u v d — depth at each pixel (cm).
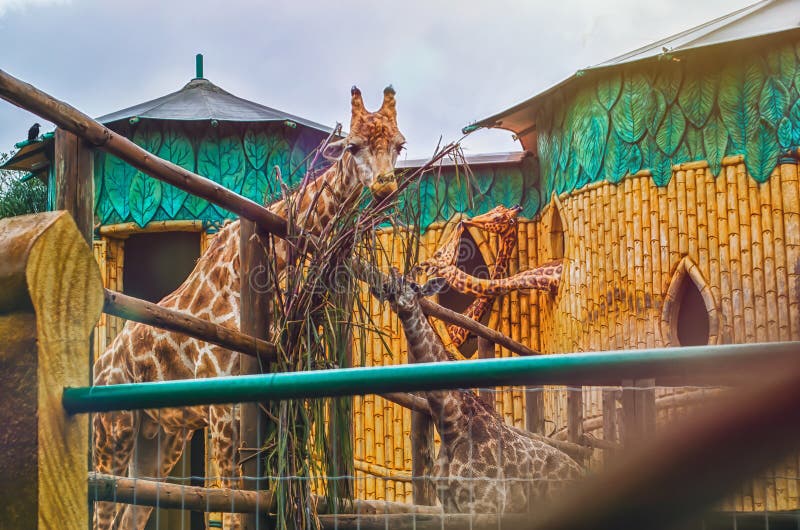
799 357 161
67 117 323
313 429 398
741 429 107
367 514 390
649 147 955
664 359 166
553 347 1067
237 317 496
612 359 168
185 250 1280
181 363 515
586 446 618
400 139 504
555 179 1063
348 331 426
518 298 1093
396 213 458
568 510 120
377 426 1017
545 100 1091
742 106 909
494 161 1120
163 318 334
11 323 193
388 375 177
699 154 928
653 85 955
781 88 888
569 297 1027
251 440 378
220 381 187
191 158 1073
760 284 886
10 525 186
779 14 921
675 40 991
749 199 898
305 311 400
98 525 555
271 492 366
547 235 1095
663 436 112
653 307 939
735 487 109
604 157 987
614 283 970
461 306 1248
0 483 188
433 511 399
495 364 172
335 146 508
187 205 1055
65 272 199
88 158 337
